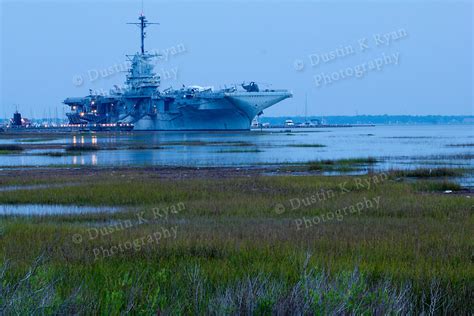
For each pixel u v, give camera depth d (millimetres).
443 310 11312
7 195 35188
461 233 20188
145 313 9969
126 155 87750
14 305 9430
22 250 17641
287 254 15992
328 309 9523
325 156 80688
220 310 9797
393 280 13047
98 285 12375
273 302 9883
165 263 15141
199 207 29000
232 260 15547
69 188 38094
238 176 50188
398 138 166125
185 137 168750
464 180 45094
